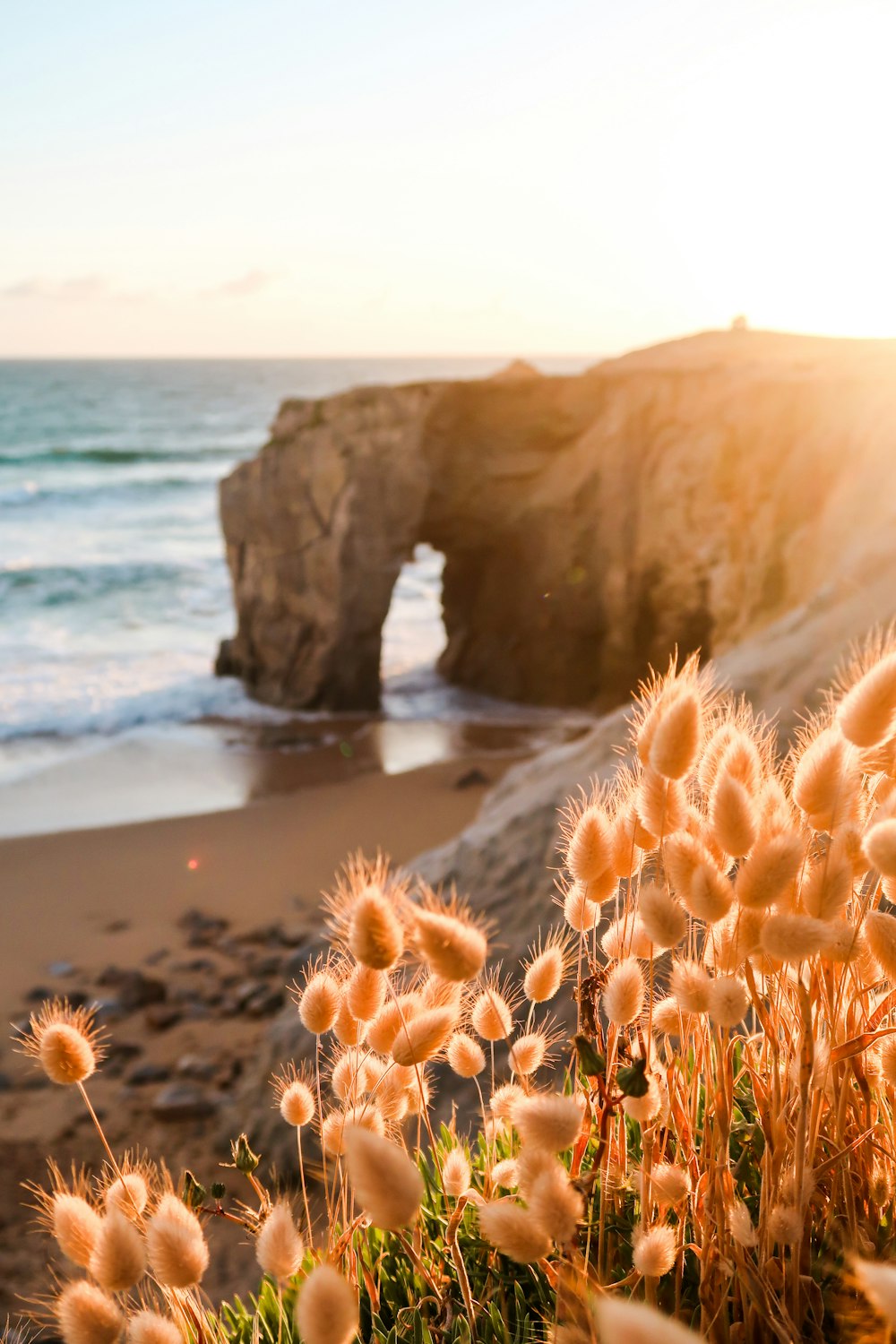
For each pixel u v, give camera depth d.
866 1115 1.45
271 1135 6.44
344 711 23.62
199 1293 1.55
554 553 24.31
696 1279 1.50
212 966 10.15
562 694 24.59
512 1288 1.57
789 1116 1.39
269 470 23.95
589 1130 1.42
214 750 20.50
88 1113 7.54
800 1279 1.33
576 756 7.79
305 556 23.66
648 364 28.20
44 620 31.25
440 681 26.81
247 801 16.94
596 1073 1.27
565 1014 4.11
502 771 18.41
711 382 21.69
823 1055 1.32
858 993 1.42
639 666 23.09
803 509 17.28
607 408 24.23
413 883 7.09
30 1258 5.64
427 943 1.09
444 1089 4.84
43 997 9.52
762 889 1.13
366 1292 1.61
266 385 180.50
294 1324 1.53
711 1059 1.40
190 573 37.47
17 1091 7.88
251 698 24.25
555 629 24.58
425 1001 1.39
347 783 18.03
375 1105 1.46
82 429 93.38
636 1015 1.28
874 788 1.38
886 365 18.97
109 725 22.08
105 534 44.28
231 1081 7.98
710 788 1.38
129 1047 8.59
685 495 21.11
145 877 12.88
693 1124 1.48
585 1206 1.46
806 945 1.10
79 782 18.14
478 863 6.81
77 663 26.88
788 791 1.47
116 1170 1.32
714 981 1.21
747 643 8.59
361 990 1.33
